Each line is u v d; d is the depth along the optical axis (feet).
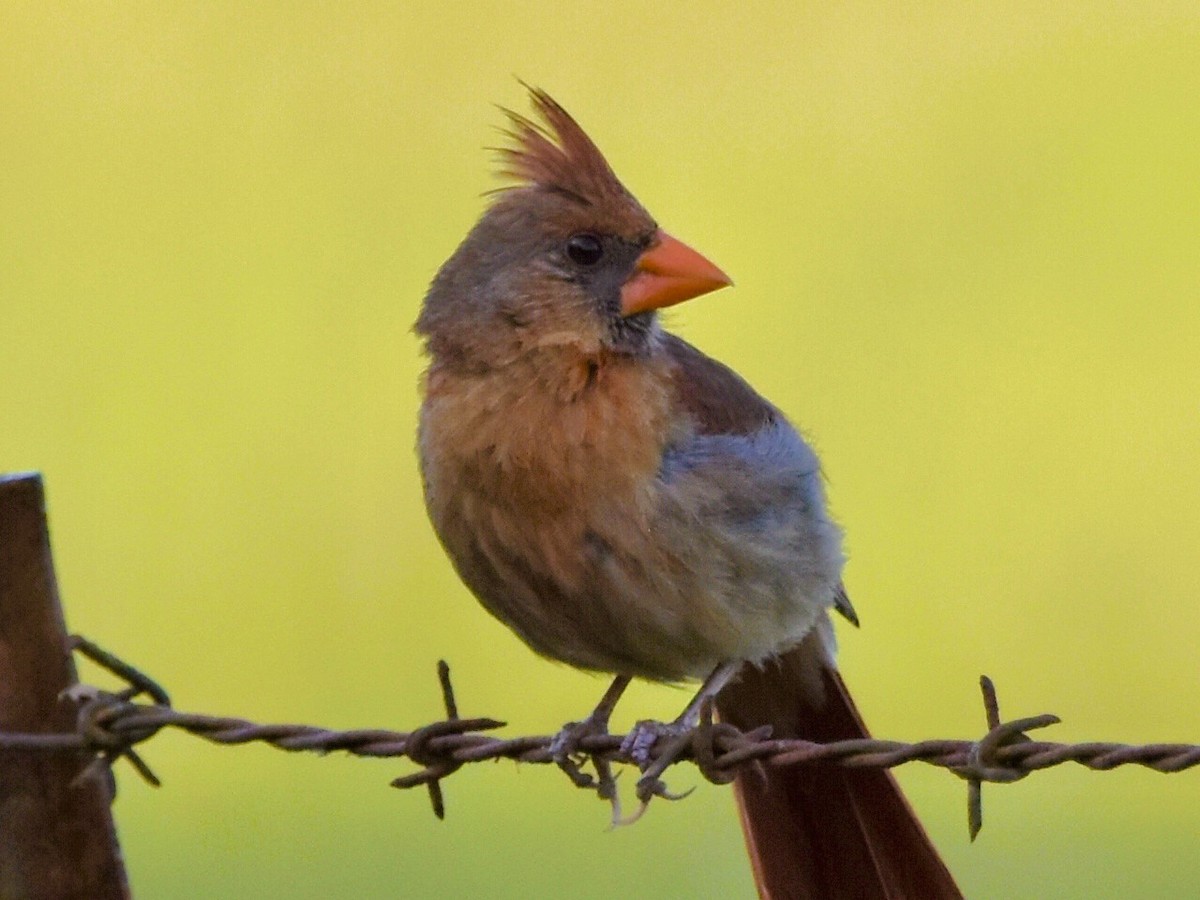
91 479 42.68
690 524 21.13
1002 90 50.83
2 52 52.08
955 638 40.11
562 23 51.34
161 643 39.81
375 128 49.44
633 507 21.03
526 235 22.06
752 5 52.70
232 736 18.97
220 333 45.32
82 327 45.91
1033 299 46.39
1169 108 50.29
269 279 46.14
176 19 52.49
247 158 48.57
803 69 51.60
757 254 46.70
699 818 34.37
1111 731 38.37
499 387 21.52
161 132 49.67
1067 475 43.09
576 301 21.85
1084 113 50.49
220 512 42.06
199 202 48.01
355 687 38.81
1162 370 44.62
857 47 51.93
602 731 22.76
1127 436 43.50
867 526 42.47
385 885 31.68
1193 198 48.21
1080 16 53.57
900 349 45.37
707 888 31.22
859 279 46.62
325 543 41.55
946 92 51.24
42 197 48.29
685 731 20.95
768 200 47.98
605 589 21.26
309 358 44.73
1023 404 44.32
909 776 36.83
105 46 52.37
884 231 47.85
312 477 42.60
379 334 45.03
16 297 46.39
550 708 38.24
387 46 50.75
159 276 46.62
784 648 22.72
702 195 48.62
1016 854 32.68
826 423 43.86
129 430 43.70
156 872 32.45
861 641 40.16
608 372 21.50
